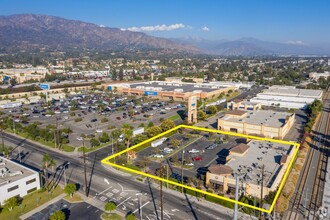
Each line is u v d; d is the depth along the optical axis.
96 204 56.94
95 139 90.56
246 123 103.31
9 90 174.62
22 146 90.38
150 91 182.38
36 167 74.38
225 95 185.12
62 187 63.88
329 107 152.25
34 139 96.62
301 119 127.31
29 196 60.28
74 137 98.81
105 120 119.12
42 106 149.50
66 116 128.88
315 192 61.34
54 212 53.28
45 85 168.62
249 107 134.12
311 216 52.38
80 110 140.88
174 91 174.88
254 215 52.47
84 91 197.00
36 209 55.31
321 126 114.81
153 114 133.75
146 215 52.97
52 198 59.25
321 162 77.69
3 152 82.19
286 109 148.50
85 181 60.78
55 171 71.94
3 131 106.12
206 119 126.38
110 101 161.25
